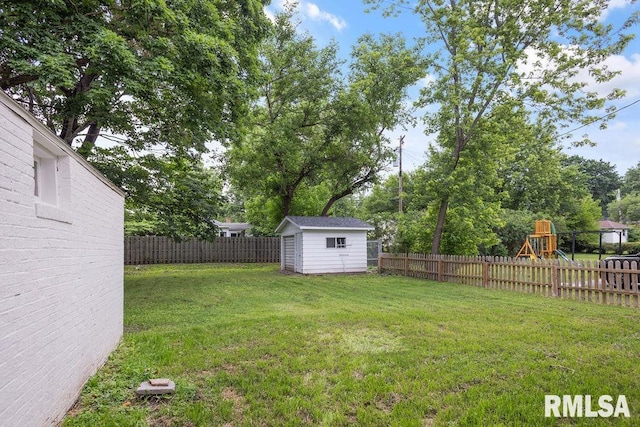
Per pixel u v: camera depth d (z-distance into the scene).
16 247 2.10
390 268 15.55
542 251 17.88
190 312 7.21
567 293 8.84
